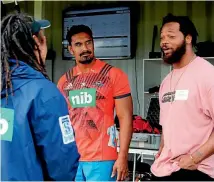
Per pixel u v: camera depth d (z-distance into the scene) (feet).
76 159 4.21
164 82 6.52
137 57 15.81
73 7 16.51
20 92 3.99
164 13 15.39
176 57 6.13
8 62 4.09
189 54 6.14
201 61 6.00
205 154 5.54
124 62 15.99
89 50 7.41
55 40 17.19
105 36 15.96
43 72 4.39
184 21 6.11
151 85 14.61
